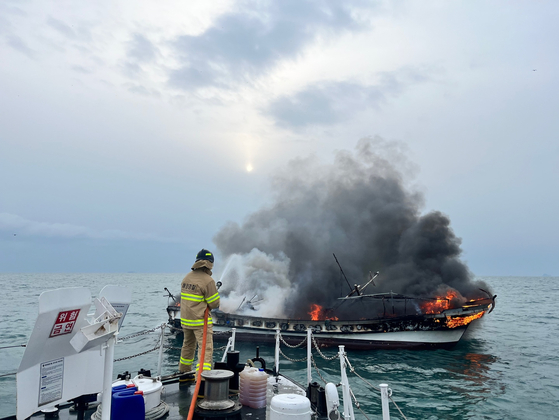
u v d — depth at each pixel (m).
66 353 3.20
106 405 2.72
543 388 16.05
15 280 153.12
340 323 24.66
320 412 4.72
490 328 36.12
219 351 21.61
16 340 23.86
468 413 12.91
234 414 4.45
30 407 2.88
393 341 24.41
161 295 79.62
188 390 5.37
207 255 5.79
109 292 4.04
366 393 14.84
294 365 19.48
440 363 20.97
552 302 74.88
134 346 22.47
